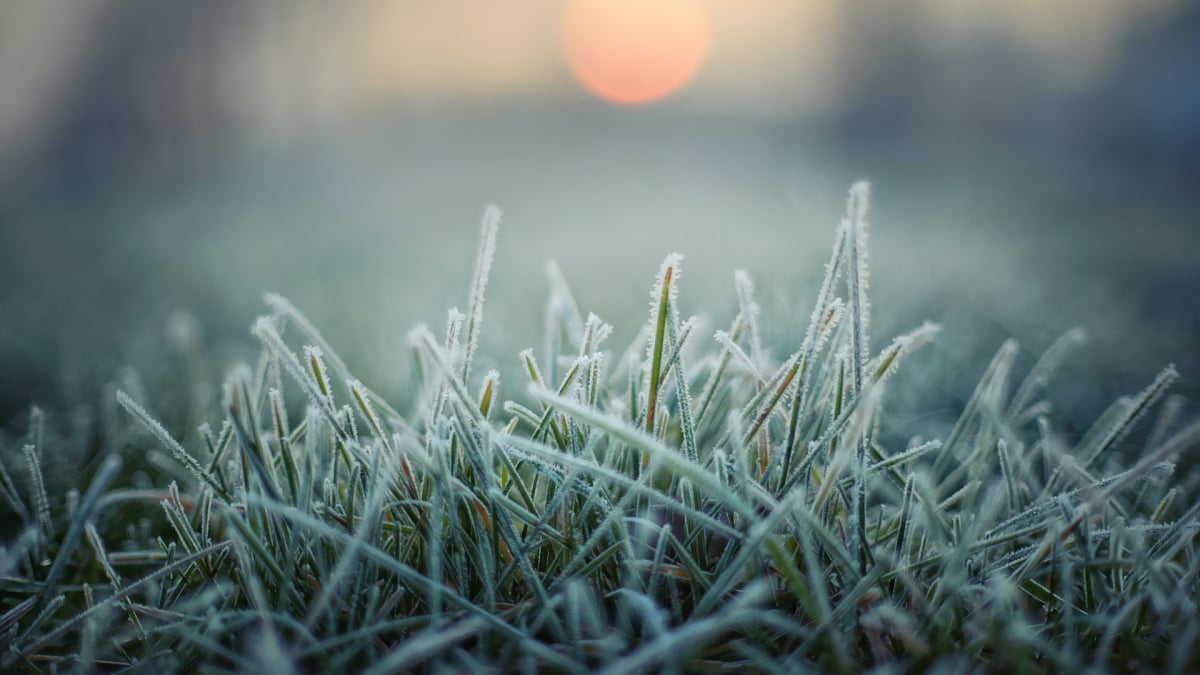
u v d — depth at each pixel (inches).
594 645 10.5
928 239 35.7
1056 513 12.0
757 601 10.9
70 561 13.3
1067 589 10.7
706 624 9.9
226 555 11.9
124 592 11.1
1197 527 11.4
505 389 18.2
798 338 17.5
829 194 52.1
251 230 52.7
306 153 90.8
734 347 11.6
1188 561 12.1
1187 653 10.6
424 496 11.7
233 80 89.0
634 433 10.5
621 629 10.9
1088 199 59.6
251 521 11.6
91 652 10.9
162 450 16.2
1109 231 47.6
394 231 51.9
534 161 92.0
